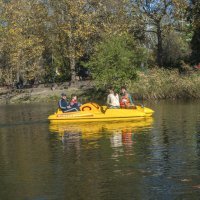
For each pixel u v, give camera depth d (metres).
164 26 84.94
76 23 80.88
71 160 22.56
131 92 64.44
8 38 81.50
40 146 27.03
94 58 71.62
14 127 37.47
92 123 37.25
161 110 46.44
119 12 82.56
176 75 65.75
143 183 18.09
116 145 26.19
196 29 81.12
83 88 81.69
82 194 17.08
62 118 38.91
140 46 84.00
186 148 24.61
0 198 16.94
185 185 17.64
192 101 57.03
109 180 18.67
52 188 17.88
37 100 78.88
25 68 85.56
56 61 98.25
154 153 23.53
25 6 84.56
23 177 19.59
